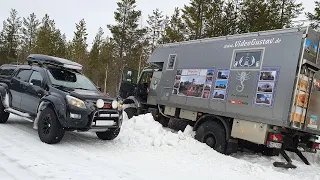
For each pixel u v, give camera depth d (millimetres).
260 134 7172
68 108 6125
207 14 25562
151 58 11562
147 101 11273
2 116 7934
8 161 4762
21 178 4090
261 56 7520
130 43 34781
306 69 6957
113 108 6719
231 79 8078
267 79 7242
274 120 6926
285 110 6770
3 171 4293
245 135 7473
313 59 7129
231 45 8375
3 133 6773
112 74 35156
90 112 6250
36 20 51781
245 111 7547
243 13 23922
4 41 52125
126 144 7254
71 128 6230
